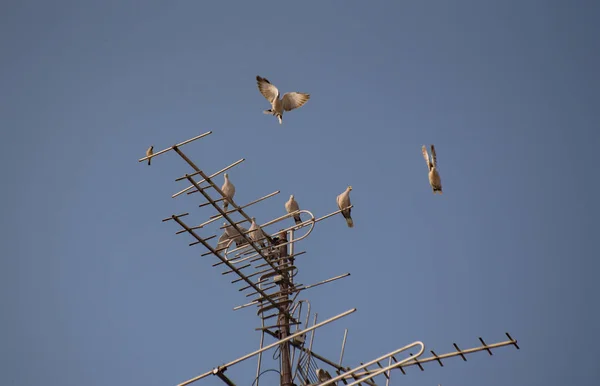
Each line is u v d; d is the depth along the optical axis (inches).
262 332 826.8
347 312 719.7
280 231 892.0
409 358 697.6
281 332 824.3
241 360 754.8
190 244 847.1
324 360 843.4
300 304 842.2
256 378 810.8
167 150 872.3
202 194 868.0
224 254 911.7
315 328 730.2
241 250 919.7
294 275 867.4
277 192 907.4
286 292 839.7
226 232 957.8
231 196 1065.5
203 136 869.2
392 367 706.8
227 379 761.0
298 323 834.2
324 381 785.6
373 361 705.6
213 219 872.9
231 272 848.3
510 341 757.3
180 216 834.2
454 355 770.2
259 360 816.9
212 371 757.9
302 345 824.9
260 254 850.1
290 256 860.0
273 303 828.0
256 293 855.7
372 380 794.8
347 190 1141.7
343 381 779.4
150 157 881.5
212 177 876.6
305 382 813.2
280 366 808.9
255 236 909.8
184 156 871.1
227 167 872.9
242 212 903.1
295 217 1066.7
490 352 762.2
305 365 822.5
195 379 764.6
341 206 1137.4
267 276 864.9
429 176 1114.7
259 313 838.5
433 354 775.7
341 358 851.4
